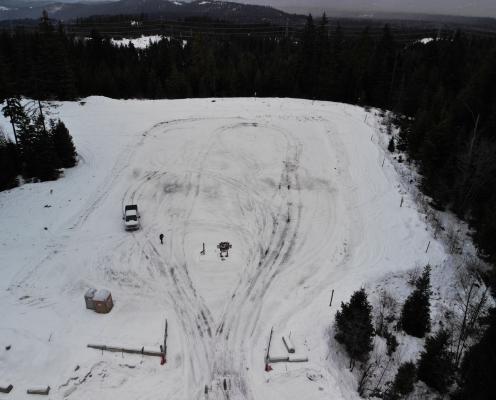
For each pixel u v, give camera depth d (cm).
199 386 1941
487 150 3653
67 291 2520
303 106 5503
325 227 3328
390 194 3762
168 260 2873
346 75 6159
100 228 3173
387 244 3153
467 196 3691
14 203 3375
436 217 3569
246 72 6931
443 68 6347
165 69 7219
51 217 3234
